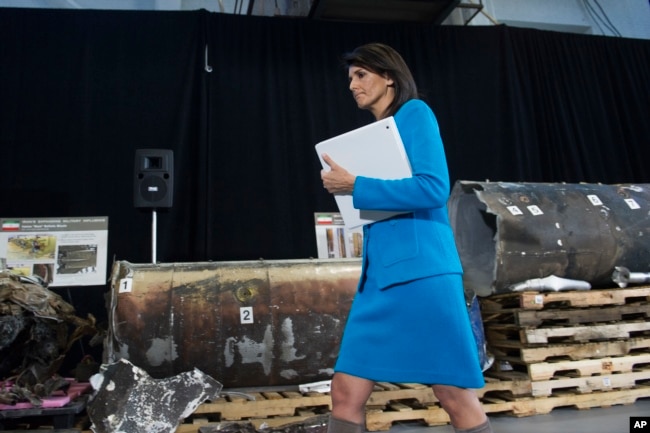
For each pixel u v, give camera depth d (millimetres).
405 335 1140
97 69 4031
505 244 2883
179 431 2283
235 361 2564
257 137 4172
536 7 6223
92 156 3848
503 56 4895
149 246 3723
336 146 1289
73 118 3889
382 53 1362
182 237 3832
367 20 4734
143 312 2502
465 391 1161
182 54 4184
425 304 1140
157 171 3152
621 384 2836
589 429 2332
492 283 2943
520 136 4676
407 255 1172
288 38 4465
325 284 2738
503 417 2645
